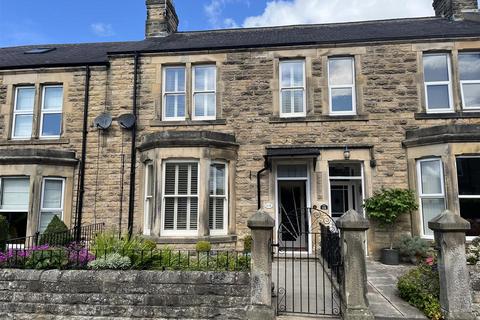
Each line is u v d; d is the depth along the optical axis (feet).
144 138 35.32
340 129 34.65
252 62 36.58
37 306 19.85
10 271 20.52
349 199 35.40
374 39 35.27
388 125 34.24
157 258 22.09
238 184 34.78
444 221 18.16
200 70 37.58
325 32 40.91
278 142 35.09
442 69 34.91
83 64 38.29
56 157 35.73
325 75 35.60
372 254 32.50
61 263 21.11
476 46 34.01
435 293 19.17
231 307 18.72
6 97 38.68
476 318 17.34
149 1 44.32
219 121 35.70
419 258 30.37
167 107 37.29
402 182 33.32
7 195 35.47
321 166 34.19
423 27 38.91
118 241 23.59
